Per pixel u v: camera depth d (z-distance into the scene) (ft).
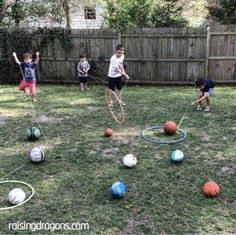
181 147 22.30
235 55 41.68
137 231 13.88
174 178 18.13
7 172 19.34
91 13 64.95
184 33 41.57
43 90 41.09
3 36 45.29
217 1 48.93
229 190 16.84
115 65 31.63
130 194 16.61
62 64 45.24
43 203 16.07
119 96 33.17
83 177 18.45
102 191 16.96
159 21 46.73
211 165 19.63
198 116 28.99
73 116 29.81
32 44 45.27
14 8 52.85
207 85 29.55
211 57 41.88
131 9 47.03
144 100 34.99
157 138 24.03
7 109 32.65
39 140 24.20
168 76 43.27
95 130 25.96
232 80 42.39
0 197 16.75
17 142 23.93
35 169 19.61
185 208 15.38
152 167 19.45
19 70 46.03
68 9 56.18
